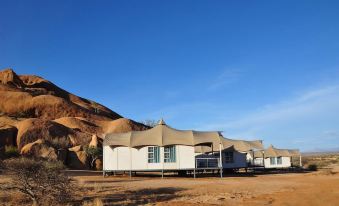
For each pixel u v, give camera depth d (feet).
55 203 44.93
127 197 55.47
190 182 85.87
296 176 111.65
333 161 247.91
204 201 52.54
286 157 170.40
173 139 110.42
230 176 114.42
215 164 122.83
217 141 112.37
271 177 107.34
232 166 134.72
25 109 266.36
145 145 111.24
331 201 50.88
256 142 151.33
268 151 168.96
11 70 328.90
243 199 54.44
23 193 48.26
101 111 333.21
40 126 184.65
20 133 179.63
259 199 54.13
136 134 115.55
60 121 234.99
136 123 270.46
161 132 112.78
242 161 137.49
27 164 44.65
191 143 108.78
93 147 164.55
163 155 110.01
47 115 267.59
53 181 45.29
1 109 264.11
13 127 184.65
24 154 144.66
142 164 111.14
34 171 44.73
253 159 154.71
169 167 108.99
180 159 109.19
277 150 171.32
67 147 179.22
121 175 118.21
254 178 102.73
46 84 355.36
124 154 113.19
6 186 45.37
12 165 44.32
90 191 61.77
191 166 108.17
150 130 115.55
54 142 172.24
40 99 273.75
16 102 269.64
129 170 111.75
